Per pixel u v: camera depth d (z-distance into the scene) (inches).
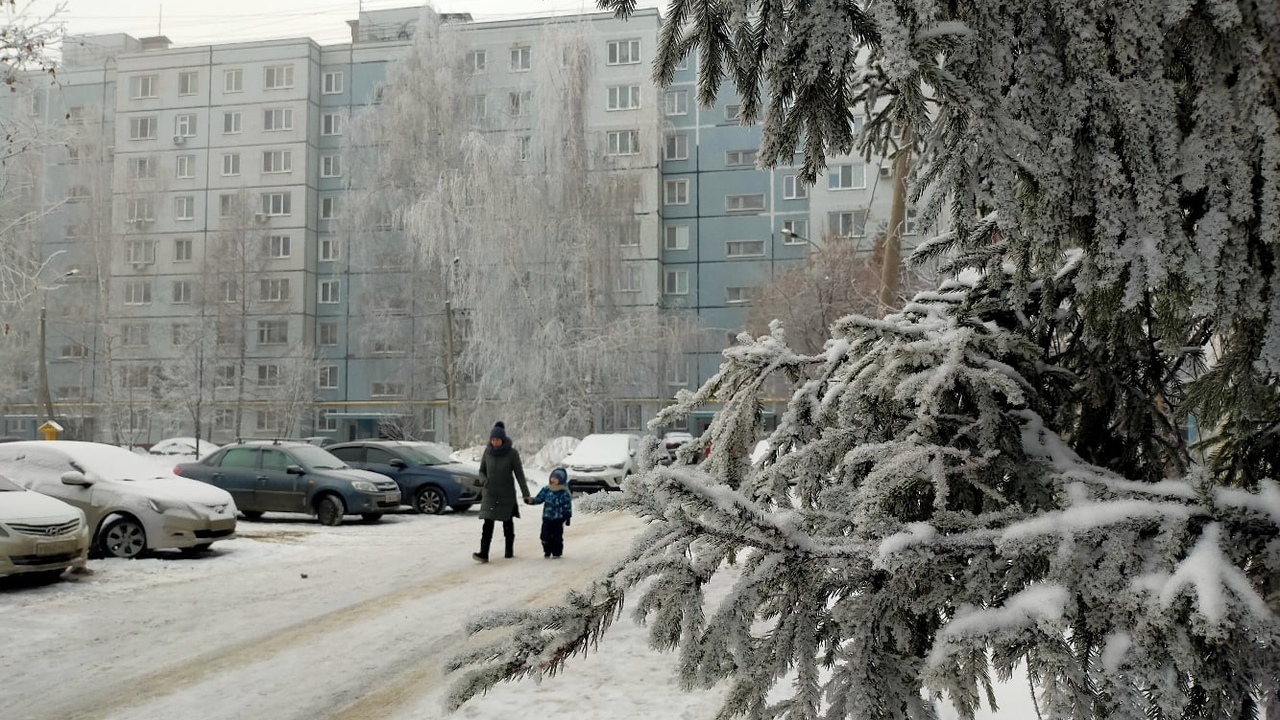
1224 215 67.6
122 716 198.1
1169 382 99.9
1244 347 77.4
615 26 2100.1
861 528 77.7
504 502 426.9
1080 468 88.1
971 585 72.4
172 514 431.2
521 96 1508.4
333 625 288.4
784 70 74.0
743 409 113.0
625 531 545.6
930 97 68.9
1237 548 68.6
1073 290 93.8
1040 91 67.6
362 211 1603.1
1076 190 70.2
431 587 356.2
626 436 900.6
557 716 183.5
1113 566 67.7
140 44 2571.4
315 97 2311.8
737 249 2135.8
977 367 94.5
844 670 73.6
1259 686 64.8
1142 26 66.4
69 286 1852.9
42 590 351.3
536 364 1178.6
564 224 1270.9
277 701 207.2
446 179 1283.2
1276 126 65.6
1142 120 67.1
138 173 2300.7
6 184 643.5
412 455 716.7
